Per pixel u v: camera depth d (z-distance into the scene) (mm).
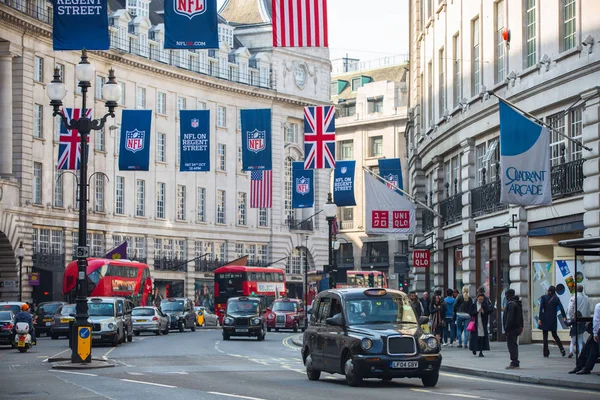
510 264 37719
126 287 67875
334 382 24375
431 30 50000
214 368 29750
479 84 40969
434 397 19859
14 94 74062
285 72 107375
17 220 72812
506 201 29094
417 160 55125
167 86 93000
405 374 22484
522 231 36781
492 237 40281
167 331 62906
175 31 34344
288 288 108812
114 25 86688
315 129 47156
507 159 29203
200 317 76688
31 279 71938
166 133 93125
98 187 84438
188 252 95750
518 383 23969
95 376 26469
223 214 100812
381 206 43531
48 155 77812
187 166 54156
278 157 106938
